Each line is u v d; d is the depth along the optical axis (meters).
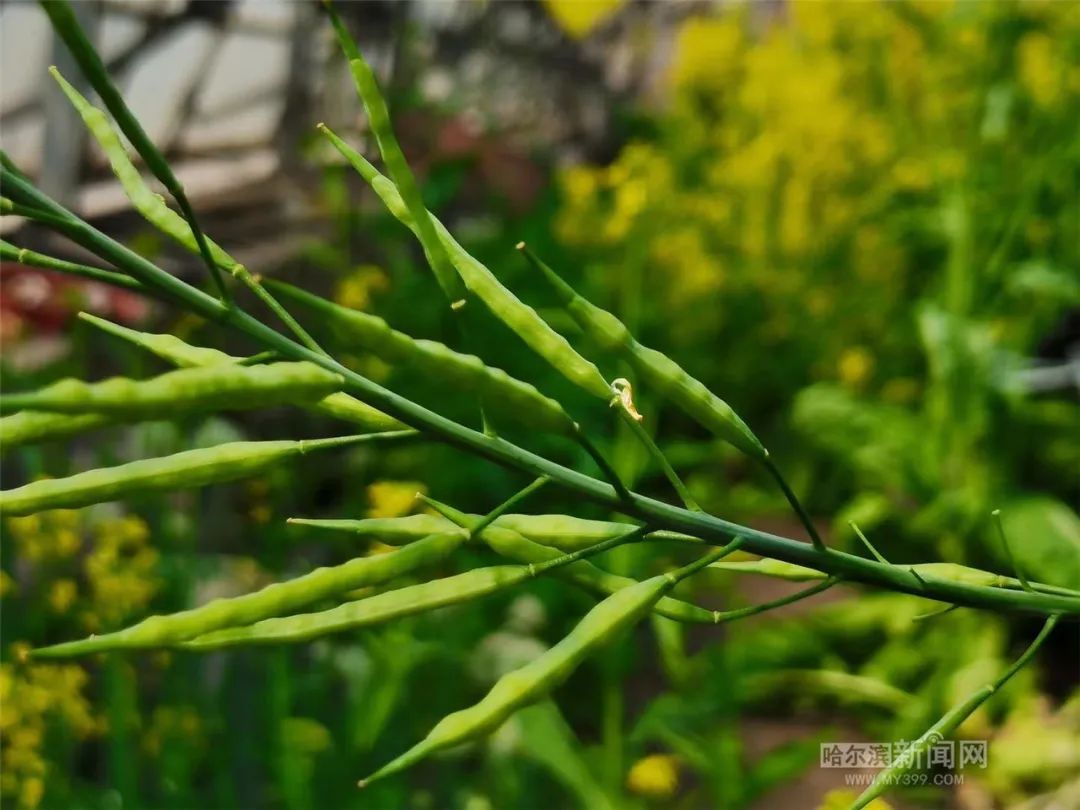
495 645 0.85
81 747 0.79
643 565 0.87
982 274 1.04
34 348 1.13
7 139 1.75
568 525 0.31
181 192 0.27
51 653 0.26
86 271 0.27
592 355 1.16
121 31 1.87
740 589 1.02
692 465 1.20
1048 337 1.18
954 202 1.03
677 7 2.41
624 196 1.00
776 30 1.66
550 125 2.33
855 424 1.04
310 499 1.07
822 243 1.33
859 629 0.94
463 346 0.30
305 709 0.78
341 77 1.52
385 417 0.30
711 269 1.35
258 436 1.16
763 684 0.90
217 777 0.70
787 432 1.24
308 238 1.41
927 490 1.00
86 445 0.99
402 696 0.79
